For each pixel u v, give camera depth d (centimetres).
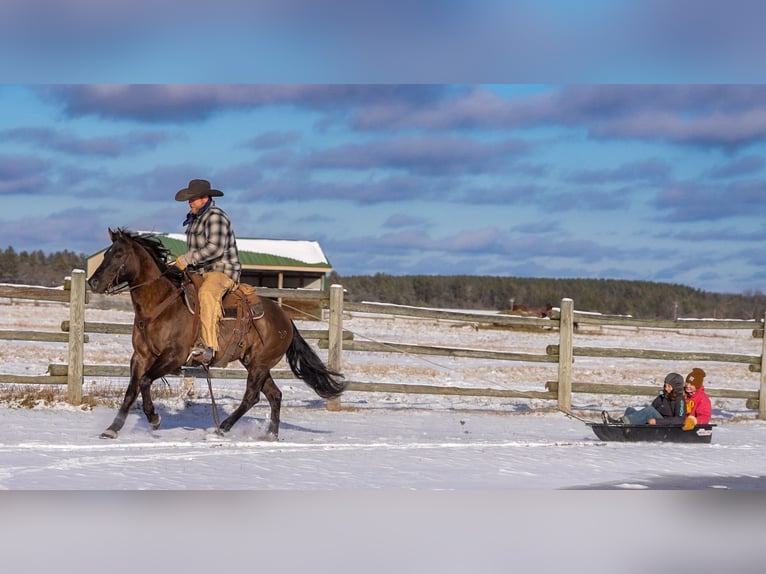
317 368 1288
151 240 1156
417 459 1070
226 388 1716
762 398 1712
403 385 1562
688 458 1144
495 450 1161
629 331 5128
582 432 1412
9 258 11881
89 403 1391
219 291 1156
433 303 13512
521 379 2283
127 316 4394
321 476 938
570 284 15225
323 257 5634
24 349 2367
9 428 1160
